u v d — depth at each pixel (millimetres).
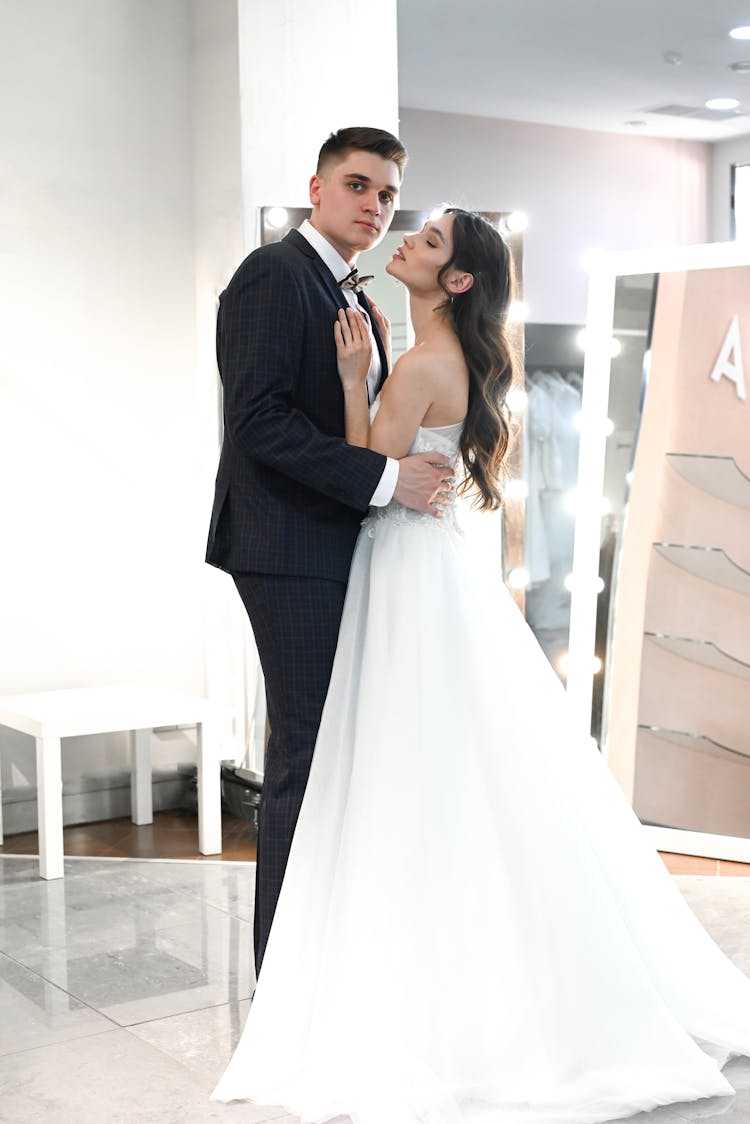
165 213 4520
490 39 6297
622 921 2441
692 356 3922
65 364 4371
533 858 2414
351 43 4426
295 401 2613
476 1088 2283
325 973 2391
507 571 4492
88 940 3248
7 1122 2299
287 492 2600
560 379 5949
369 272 4227
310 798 2527
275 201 4328
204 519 4613
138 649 4543
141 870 3855
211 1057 2561
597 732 4008
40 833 3766
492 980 2348
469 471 2725
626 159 8461
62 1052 2594
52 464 4367
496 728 2494
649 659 3947
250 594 2629
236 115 4273
